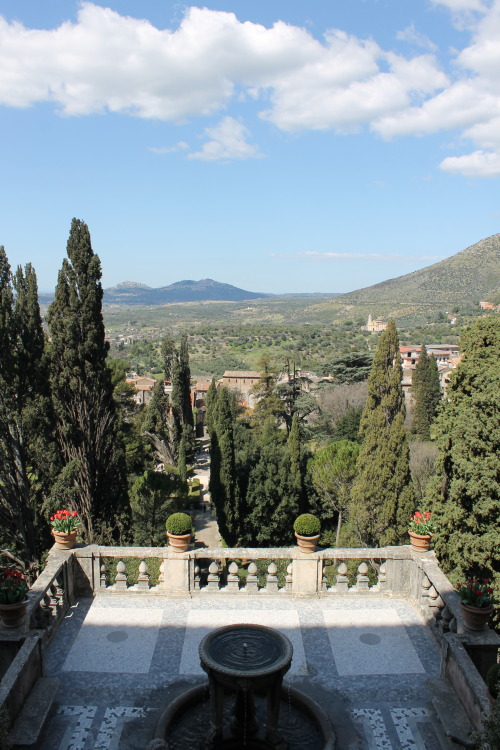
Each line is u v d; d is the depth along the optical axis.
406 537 25.14
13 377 21.08
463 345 18.14
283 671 6.38
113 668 8.09
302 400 54.94
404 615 9.66
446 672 7.66
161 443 54.00
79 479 23.00
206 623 9.30
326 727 6.77
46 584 8.77
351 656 8.46
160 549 10.16
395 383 24.83
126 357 162.38
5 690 6.43
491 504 15.30
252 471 36.41
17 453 21.28
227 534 35.12
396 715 7.19
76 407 23.23
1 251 21.11
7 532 21.56
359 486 25.69
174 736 6.80
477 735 5.71
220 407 34.69
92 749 6.55
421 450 37.81
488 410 15.86
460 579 15.53
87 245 23.47
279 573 25.70
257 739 6.64
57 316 23.41
